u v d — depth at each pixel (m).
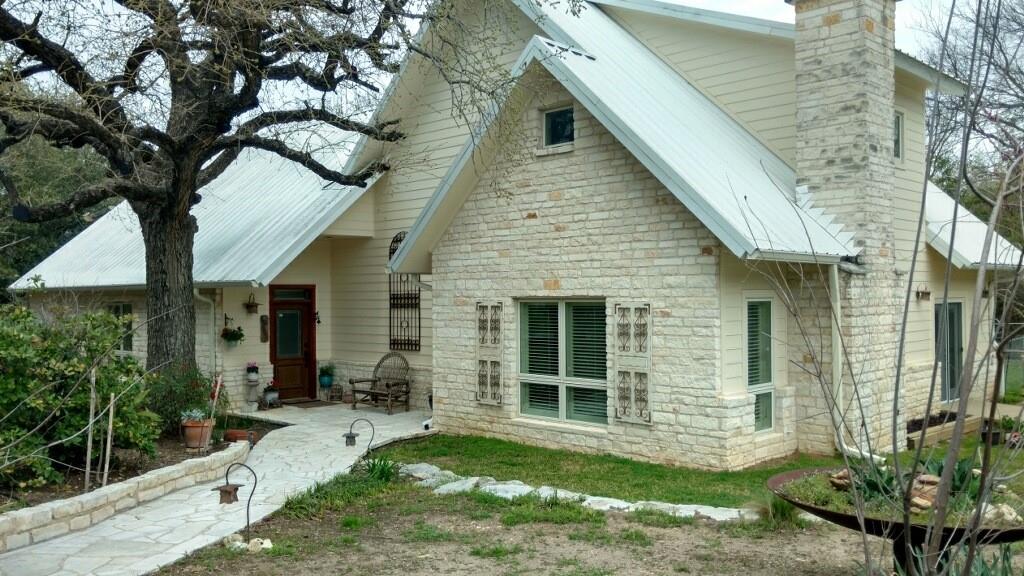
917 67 14.59
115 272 20.48
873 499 6.44
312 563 7.47
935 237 15.77
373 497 9.91
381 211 18.42
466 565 7.39
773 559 7.48
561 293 13.27
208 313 17.81
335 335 19.50
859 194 12.48
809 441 12.66
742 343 12.00
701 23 15.28
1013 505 6.38
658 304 12.12
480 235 14.41
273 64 13.27
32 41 11.32
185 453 11.95
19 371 9.61
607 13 17.14
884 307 12.81
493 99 13.14
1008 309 3.72
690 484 10.79
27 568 7.27
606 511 9.20
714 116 14.47
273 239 17.20
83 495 8.84
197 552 7.75
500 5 15.59
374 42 12.80
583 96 12.30
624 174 12.48
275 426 15.73
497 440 14.05
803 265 12.08
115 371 10.64
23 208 12.63
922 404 15.49
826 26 12.89
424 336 17.50
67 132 12.26
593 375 13.13
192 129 12.98
